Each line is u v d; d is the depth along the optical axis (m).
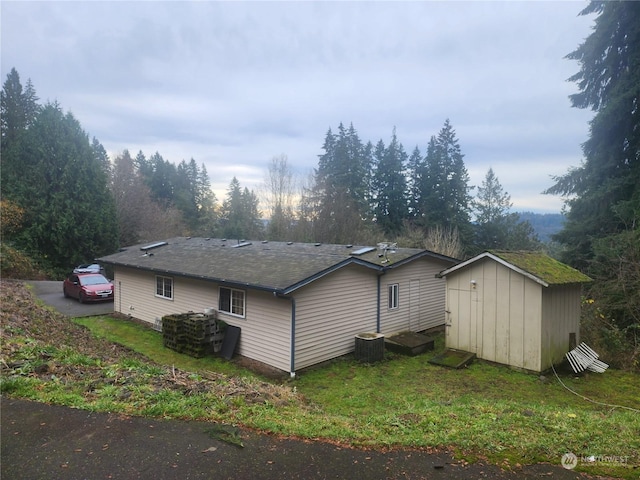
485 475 3.29
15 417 4.19
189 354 11.13
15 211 25.70
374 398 7.75
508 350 9.83
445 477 3.25
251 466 3.36
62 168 28.34
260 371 9.90
